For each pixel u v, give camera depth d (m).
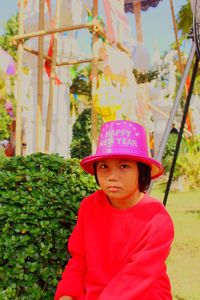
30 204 1.88
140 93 6.63
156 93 12.01
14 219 1.82
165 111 12.01
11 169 2.04
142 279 1.45
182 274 3.70
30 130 8.05
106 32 4.74
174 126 11.35
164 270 1.59
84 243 1.65
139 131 1.60
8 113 12.84
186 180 11.09
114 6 5.04
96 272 1.54
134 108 5.34
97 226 1.59
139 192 1.60
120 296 1.42
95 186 2.17
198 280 3.52
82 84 14.27
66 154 6.47
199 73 11.64
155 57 11.66
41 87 4.86
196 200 9.08
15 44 4.83
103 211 1.60
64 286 1.61
